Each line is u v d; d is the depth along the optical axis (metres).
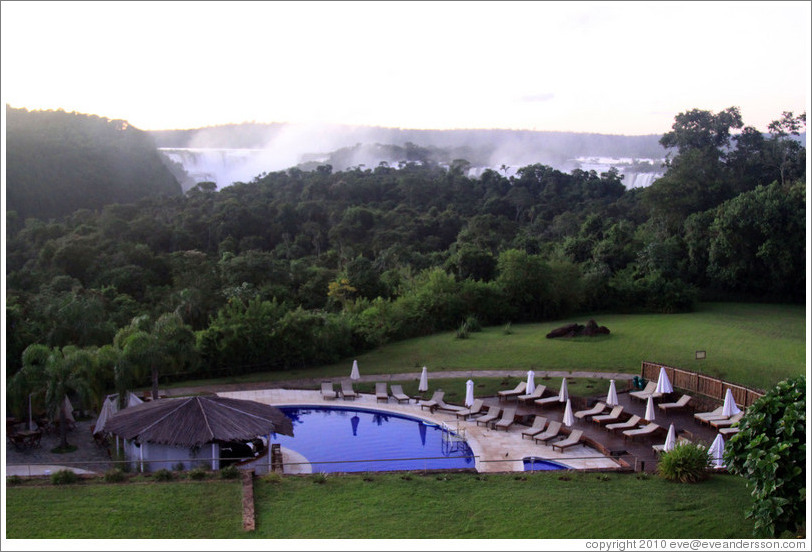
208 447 18.61
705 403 24.52
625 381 28.08
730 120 72.00
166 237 80.25
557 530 13.97
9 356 26.98
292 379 30.23
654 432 21.59
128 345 22.28
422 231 88.25
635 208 88.12
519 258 43.28
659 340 34.44
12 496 15.05
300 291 51.34
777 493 12.13
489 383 28.48
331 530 13.82
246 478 16.33
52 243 63.41
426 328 39.81
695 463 16.72
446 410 24.97
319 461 20.44
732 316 42.25
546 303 43.97
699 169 66.00
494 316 42.53
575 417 23.70
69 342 31.11
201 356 30.19
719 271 49.69
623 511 14.91
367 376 30.56
